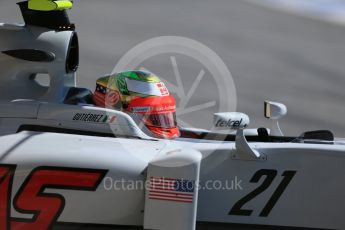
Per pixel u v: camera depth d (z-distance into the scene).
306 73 39.97
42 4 14.72
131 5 52.06
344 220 13.62
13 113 14.43
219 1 57.38
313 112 32.72
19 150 13.17
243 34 47.84
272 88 36.12
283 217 13.59
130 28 45.56
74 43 15.82
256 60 41.62
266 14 55.19
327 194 13.57
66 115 14.38
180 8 53.31
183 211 12.46
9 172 12.93
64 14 15.45
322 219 13.61
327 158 13.56
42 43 15.05
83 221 12.93
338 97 35.78
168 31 46.28
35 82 15.45
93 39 41.62
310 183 13.59
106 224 12.97
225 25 49.81
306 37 49.31
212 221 13.66
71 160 12.95
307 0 62.34
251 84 36.31
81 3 50.47
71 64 15.88
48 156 13.02
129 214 12.93
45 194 12.90
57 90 15.26
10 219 12.97
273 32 49.59
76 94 15.46
